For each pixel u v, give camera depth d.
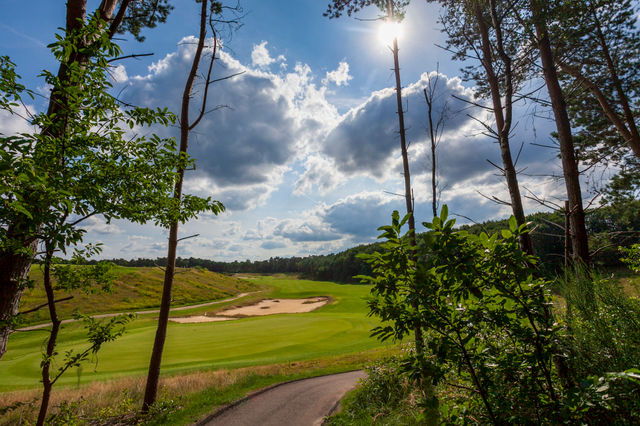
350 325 30.30
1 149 2.99
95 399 9.80
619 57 11.62
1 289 4.10
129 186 4.37
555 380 2.22
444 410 2.05
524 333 1.95
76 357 4.45
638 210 10.80
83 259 4.48
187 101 9.93
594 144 12.62
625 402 1.68
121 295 48.66
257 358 18.97
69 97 3.86
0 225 3.28
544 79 6.53
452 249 1.82
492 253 1.90
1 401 9.76
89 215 3.89
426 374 2.00
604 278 2.37
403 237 2.05
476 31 5.82
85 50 3.89
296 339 24.81
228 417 8.14
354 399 8.16
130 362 17.84
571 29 6.19
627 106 11.02
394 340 2.20
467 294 1.95
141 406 9.28
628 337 2.04
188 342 23.97
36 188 2.99
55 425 5.52
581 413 1.64
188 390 10.48
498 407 1.96
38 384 13.64
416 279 1.84
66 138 3.83
